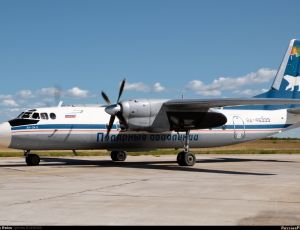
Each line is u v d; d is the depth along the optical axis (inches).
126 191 488.4
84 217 340.2
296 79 1112.8
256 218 337.7
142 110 834.2
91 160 1103.0
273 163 1015.6
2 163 967.0
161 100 860.0
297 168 851.4
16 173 709.3
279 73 1092.5
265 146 3193.9
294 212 363.3
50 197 441.1
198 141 1001.5
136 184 556.7
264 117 1073.5
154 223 319.6
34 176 658.2
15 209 372.8
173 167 869.8
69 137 871.1
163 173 722.8
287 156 1403.8
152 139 950.4
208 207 386.0
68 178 629.3
